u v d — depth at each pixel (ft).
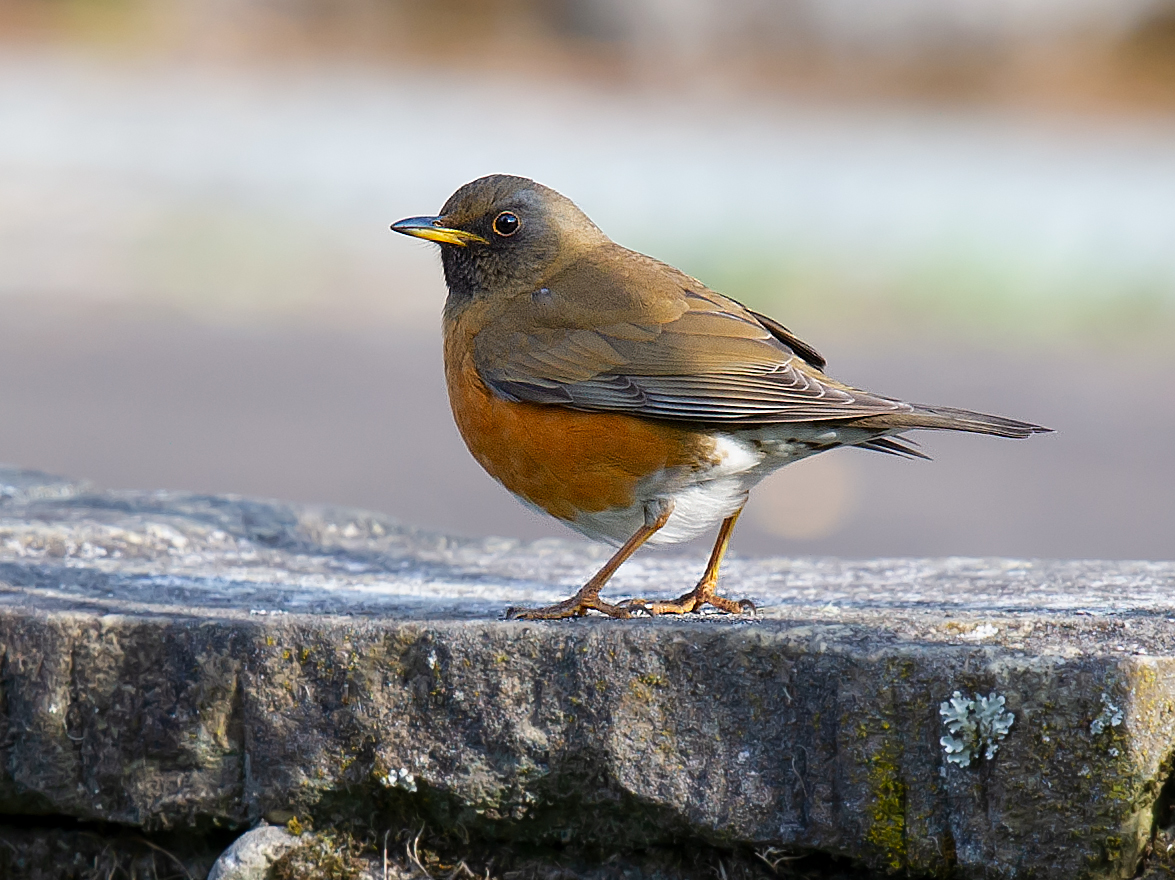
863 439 32.73
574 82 246.27
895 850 26.48
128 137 179.73
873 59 258.57
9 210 142.41
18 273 123.85
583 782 27.66
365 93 224.53
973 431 31.58
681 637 27.20
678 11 263.29
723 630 27.17
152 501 44.06
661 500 33.47
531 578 38.22
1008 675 25.90
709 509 33.55
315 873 28.48
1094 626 27.96
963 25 252.01
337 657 28.17
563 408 33.76
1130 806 25.66
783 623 27.81
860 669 26.45
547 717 27.61
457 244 37.65
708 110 228.43
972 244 133.59
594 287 35.40
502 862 28.50
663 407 32.83
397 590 35.35
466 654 27.78
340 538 43.29
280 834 28.50
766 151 189.57
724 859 27.73
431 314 121.70
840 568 38.93
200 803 28.86
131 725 28.91
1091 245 136.05
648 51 264.93
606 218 141.08
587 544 43.88
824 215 145.79
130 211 144.25
